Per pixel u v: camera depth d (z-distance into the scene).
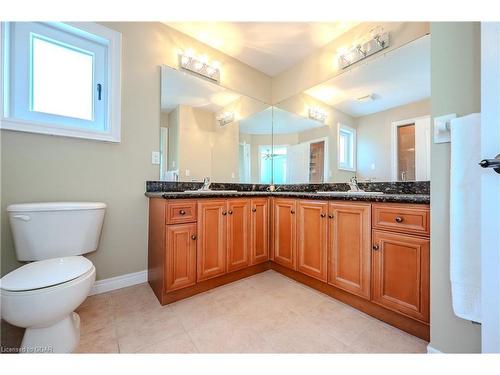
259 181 2.86
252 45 2.35
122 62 1.79
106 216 1.72
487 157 0.69
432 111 1.03
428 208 1.15
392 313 1.32
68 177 1.56
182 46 2.15
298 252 1.89
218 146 2.46
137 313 1.42
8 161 1.36
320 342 1.17
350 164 2.17
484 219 0.71
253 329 1.27
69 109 1.62
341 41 2.19
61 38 1.57
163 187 2.02
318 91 2.43
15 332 1.19
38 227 1.28
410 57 1.75
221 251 1.82
